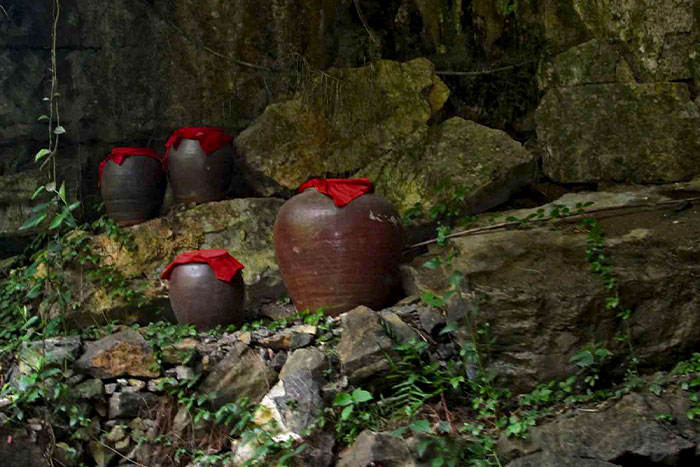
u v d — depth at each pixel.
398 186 6.92
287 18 7.41
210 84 7.27
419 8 7.61
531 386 4.65
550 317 4.73
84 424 4.66
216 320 5.39
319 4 7.51
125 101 7.09
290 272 5.67
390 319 5.03
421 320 5.09
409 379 4.59
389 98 7.20
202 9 7.25
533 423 4.27
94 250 6.04
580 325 4.72
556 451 4.08
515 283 4.89
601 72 7.05
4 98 6.77
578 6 7.17
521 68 7.39
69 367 4.85
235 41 7.32
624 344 4.71
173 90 7.20
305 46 7.48
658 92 6.86
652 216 5.77
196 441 4.73
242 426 4.64
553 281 4.90
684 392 4.33
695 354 4.64
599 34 7.10
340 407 4.64
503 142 6.90
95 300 5.89
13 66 6.80
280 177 6.82
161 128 7.19
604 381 4.68
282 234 5.66
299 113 7.07
